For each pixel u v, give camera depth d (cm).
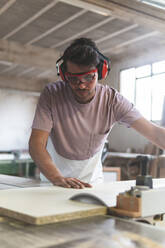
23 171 644
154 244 65
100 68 149
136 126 162
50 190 123
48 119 158
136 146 841
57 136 168
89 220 83
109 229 75
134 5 318
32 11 571
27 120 1234
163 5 323
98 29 664
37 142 153
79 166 176
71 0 313
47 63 805
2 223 79
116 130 907
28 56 785
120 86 891
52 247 62
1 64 984
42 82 1160
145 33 689
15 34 721
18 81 1121
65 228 75
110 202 99
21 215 82
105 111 163
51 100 159
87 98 155
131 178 664
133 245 64
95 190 125
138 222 82
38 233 71
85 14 584
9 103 1199
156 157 604
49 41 764
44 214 81
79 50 131
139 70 845
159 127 162
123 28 652
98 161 182
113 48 804
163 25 343
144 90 834
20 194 113
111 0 314
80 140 167
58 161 178
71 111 160
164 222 97
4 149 1177
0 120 1177
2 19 620
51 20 617
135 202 87
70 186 131
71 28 661
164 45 769
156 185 134
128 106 163
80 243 64
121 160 687
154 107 805
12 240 66
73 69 134
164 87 783
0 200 100
